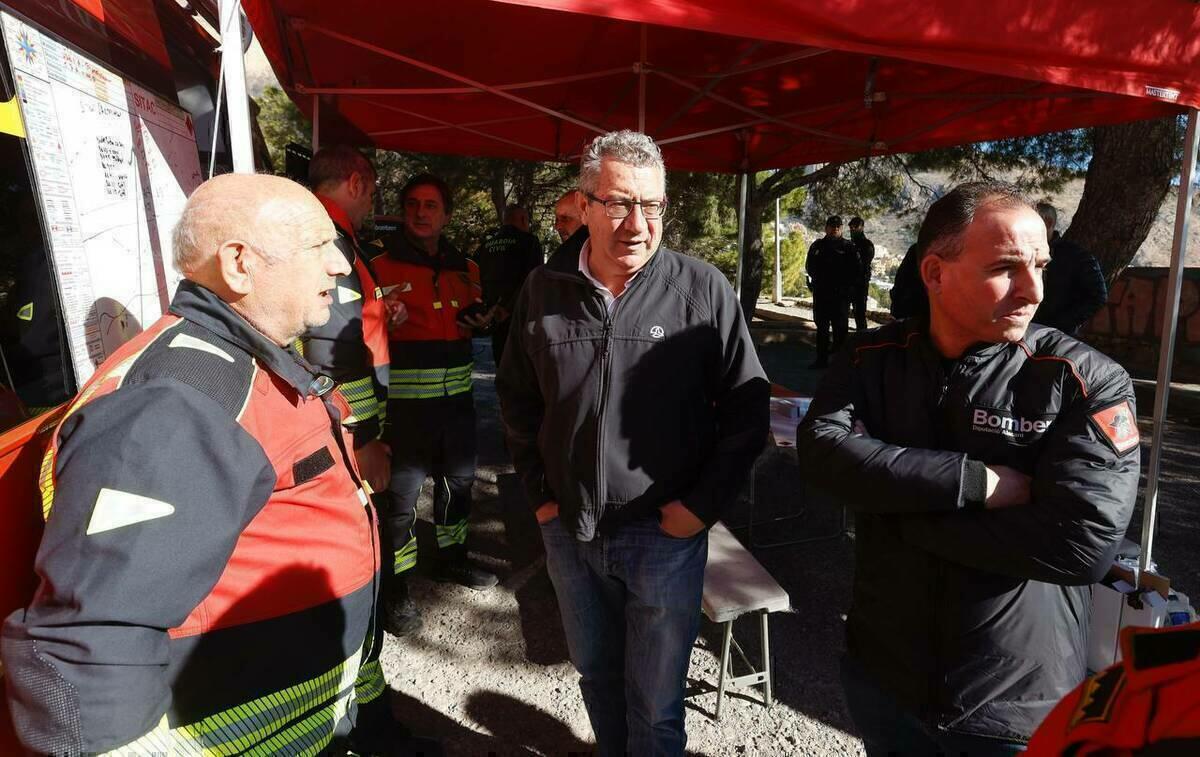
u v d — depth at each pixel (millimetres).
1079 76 2180
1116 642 1962
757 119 5109
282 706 1167
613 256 1587
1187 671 533
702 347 1663
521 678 2607
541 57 3814
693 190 13172
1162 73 2309
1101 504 1111
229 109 1659
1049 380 1203
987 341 1244
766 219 17062
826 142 5367
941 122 4324
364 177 2248
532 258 3961
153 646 911
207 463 947
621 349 1623
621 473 1634
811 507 4211
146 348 1001
